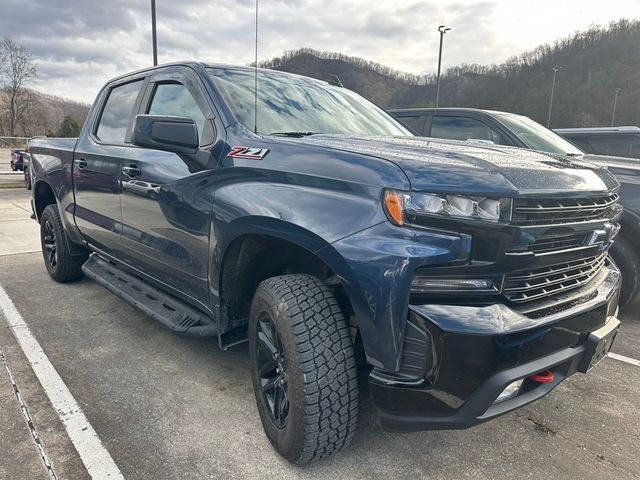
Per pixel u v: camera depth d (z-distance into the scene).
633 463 2.31
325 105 3.18
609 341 2.27
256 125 2.59
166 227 2.84
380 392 1.86
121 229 3.38
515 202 1.79
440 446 2.40
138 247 3.21
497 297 1.85
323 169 2.04
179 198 2.68
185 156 2.70
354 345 2.26
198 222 2.55
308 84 3.37
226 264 2.45
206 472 2.15
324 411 2.01
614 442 2.48
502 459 2.31
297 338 2.01
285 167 2.17
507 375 1.79
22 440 2.34
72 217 4.21
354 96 3.68
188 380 2.97
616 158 4.71
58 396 2.75
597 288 2.30
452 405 1.78
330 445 2.07
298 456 2.09
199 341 3.55
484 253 1.77
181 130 2.46
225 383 2.95
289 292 2.11
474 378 1.76
